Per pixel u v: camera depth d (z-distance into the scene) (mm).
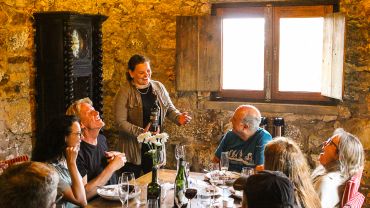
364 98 4438
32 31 4359
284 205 1658
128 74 4047
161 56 5098
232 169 3609
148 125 3869
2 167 3084
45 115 4410
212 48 4871
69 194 2725
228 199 2766
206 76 4922
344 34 4199
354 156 2752
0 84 4098
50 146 2785
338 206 2701
